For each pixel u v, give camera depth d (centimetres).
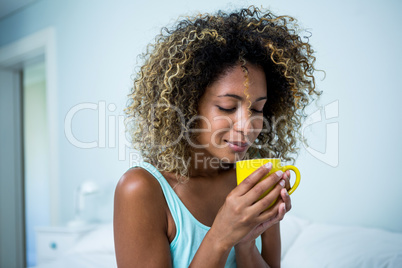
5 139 388
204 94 86
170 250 84
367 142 200
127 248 76
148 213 78
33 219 557
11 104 395
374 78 199
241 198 69
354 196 203
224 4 222
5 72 393
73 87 320
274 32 93
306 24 218
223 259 74
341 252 154
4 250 375
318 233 177
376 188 197
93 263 181
